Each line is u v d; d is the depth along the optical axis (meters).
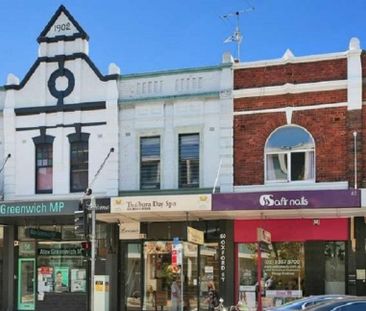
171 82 22.33
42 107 23.48
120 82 22.89
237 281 21.08
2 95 24.03
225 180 21.27
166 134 22.19
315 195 18.53
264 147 21.14
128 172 22.42
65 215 20.89
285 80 21.09
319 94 20.73
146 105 22.48
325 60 20.80
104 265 22.38
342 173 20.22
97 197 20.91
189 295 21.66
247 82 21.50
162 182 22.02
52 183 23.19
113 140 22.61
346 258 20.09
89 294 22.53
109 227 22.52
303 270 20.53
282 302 20.50
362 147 20.12
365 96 20.25
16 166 23.56
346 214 19.91
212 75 21.92
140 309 22.05
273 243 20.91
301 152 20.83
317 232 20.33
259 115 21.28
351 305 9.84
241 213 20.41
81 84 23.25
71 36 23.62
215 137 21.62
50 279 23.23
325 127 20.58
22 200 22.22
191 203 19.22
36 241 23.50
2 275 23.50
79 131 23.02
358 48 20.44
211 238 21.56
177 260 18.34
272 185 20.86
